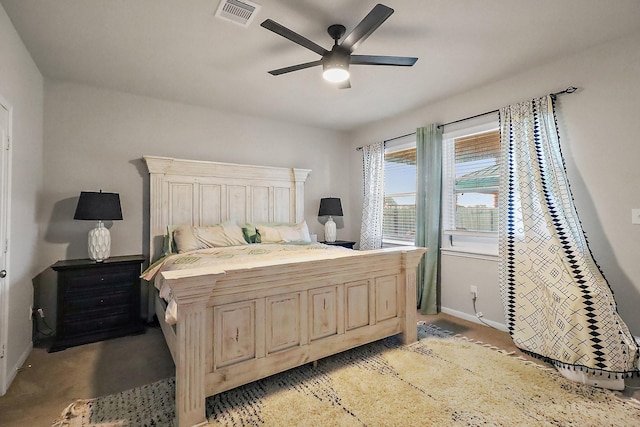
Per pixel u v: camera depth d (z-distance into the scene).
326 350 2.20
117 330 2.89
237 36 2.27
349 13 2.02
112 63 2.68
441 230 3.60
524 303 2.57
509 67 2.77
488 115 3.14
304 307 2.10
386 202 4.52
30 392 1.95
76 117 3.10
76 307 2.73
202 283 1.61
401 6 1.94
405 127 4.06
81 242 3.10
